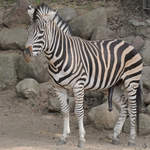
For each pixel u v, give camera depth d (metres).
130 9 22.39
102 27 20.05
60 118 16.75
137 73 13.82
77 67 12.91
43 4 12.80
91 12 20.91
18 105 17.97
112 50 13.70
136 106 13.98
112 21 21.44
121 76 13.81
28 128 15.52
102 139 14.44
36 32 12.55
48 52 12.83
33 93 18.22
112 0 23.42
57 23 13.27
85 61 13.20
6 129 15.31
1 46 21.08
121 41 14.08
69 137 14.44
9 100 18.48
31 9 12.84
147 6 21.91
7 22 22.23
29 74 19.36
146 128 14.75
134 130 13.83
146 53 18.70
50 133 14.98
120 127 13.99
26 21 22.16
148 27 20.72
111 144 13.84
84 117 16.50
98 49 13.59
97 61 13.39
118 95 14.17
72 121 16.27
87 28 20.34
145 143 13.97
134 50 13.88
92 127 15.66
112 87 13.93
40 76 19.09
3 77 19.70
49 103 17.20
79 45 13.33
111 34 20.02
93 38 19.92
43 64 19.16
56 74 12.94
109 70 13.55
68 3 23.48
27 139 14.11
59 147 13.16
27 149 12.87
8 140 13.90
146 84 17.27
